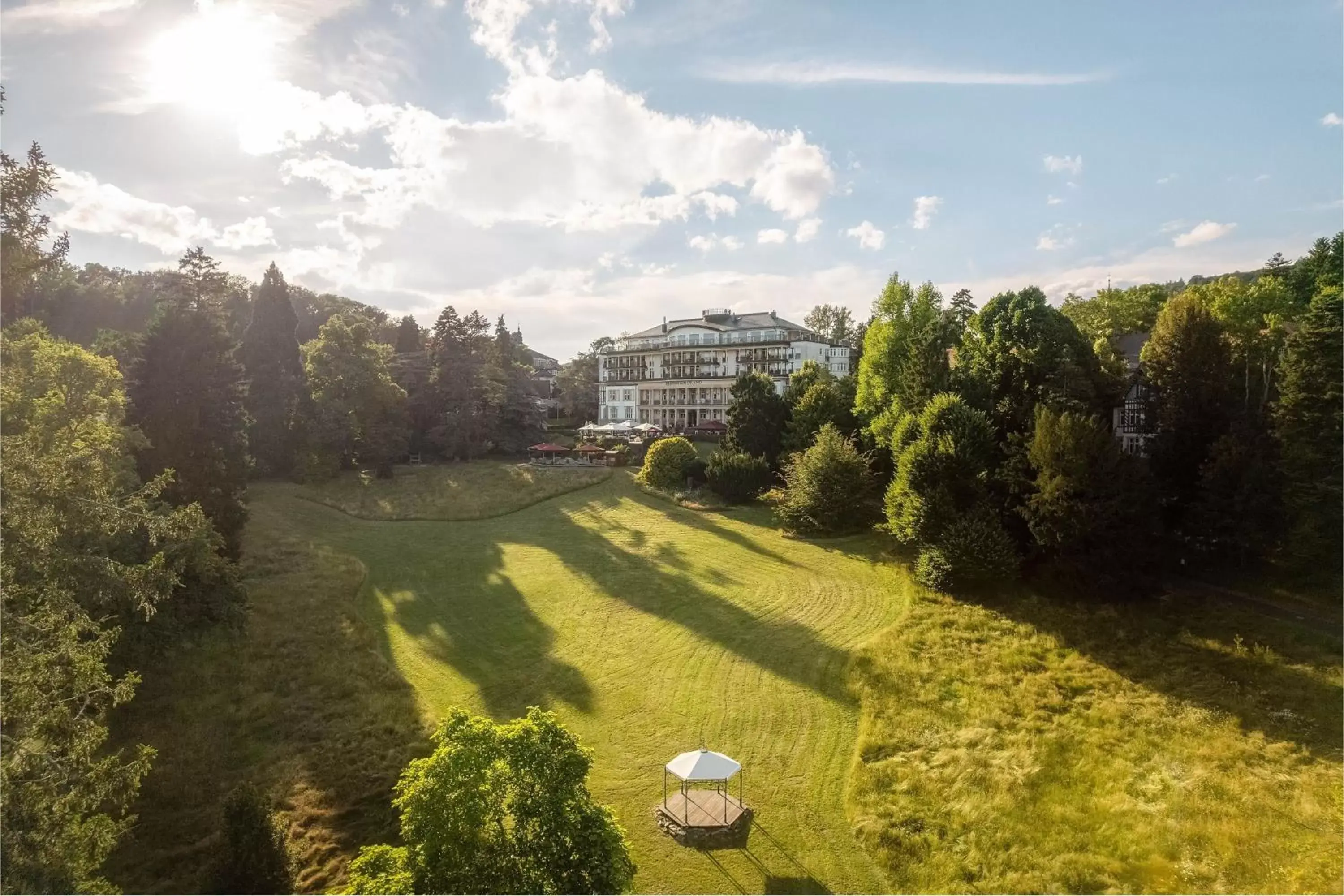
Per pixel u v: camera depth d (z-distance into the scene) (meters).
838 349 111.25
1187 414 41.25
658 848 21.77
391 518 66.44
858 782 24.56
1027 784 23.83
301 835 22.73
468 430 88.00
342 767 26.22
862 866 20.94
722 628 38.81
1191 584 38.34
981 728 27.42
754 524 59.16
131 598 23.33
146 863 21.58
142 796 24.44
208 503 40.16
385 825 23.25
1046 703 28.97
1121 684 29.98
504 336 114.69
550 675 34.22
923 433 44.88
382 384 80.56
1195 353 41.88
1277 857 19.53
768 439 69.69
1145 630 34.12
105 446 26.86
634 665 34.94
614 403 118.56
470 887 15.27
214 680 32.53
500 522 64.56
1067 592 38.50
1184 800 22.39
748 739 27.69
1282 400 35.81
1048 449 38.38
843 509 54.22
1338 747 24.22
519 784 16.80
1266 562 38.31
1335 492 33.34
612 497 69.94
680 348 110.62
